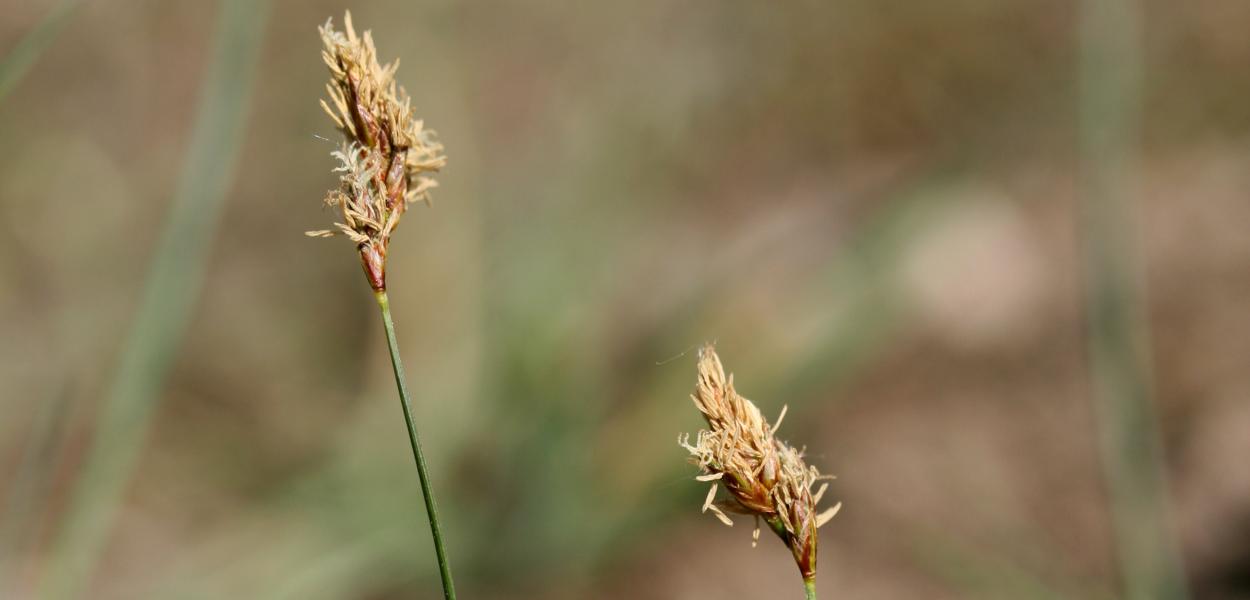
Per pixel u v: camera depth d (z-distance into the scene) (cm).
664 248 71
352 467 56
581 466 55
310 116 73
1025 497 57
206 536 54
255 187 71
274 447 59
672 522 56
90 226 67
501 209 69
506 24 81
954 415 61
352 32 24
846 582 54
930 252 66
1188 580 51
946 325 65
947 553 52
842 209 73
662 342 60
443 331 60
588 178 72
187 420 60
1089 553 53
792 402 58
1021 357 63
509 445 55
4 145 69
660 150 76
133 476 57
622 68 80
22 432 56
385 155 24
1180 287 66
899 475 58
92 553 35
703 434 24
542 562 54
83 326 61
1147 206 71
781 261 68
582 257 66
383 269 24
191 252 36
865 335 60
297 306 66
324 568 50
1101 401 40
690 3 82
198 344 63
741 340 60
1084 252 42
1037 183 71
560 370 57
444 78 68
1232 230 68
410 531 53
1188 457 57
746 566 55
